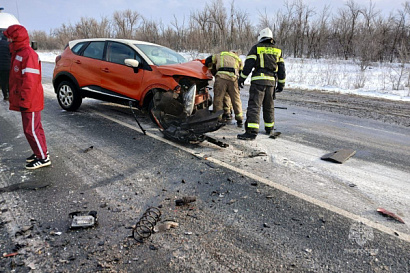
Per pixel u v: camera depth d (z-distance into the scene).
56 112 7.15
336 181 3.82
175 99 5.35
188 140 5.03
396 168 4.30
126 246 2.56
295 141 5.46
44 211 3.05
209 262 2.38
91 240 2.63
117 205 3.19
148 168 4.13
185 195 3.41
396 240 2.68
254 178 3.85
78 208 3.12
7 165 4.15
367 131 6.26
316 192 3.52
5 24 10.23
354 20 28.58
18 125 6.03
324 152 4.90
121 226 2.83
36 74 3.82
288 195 3.43
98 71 6.55
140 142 5.18
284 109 8.44
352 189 3.61
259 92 5.39
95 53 6.75
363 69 17.66
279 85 5.80
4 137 5.30
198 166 4.21
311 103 9.41
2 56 8.00
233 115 7.35
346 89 12.59
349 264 2.38
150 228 2.78
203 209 3.14
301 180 3.82
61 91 7.23
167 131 5.25
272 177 3.89
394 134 6.08
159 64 6.03
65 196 3.36
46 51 43.84
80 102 7.16
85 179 3.78
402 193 3.54
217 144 4.97
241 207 3.18
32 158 4.15
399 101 9.98
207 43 29.59
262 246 2.58
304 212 3.10
